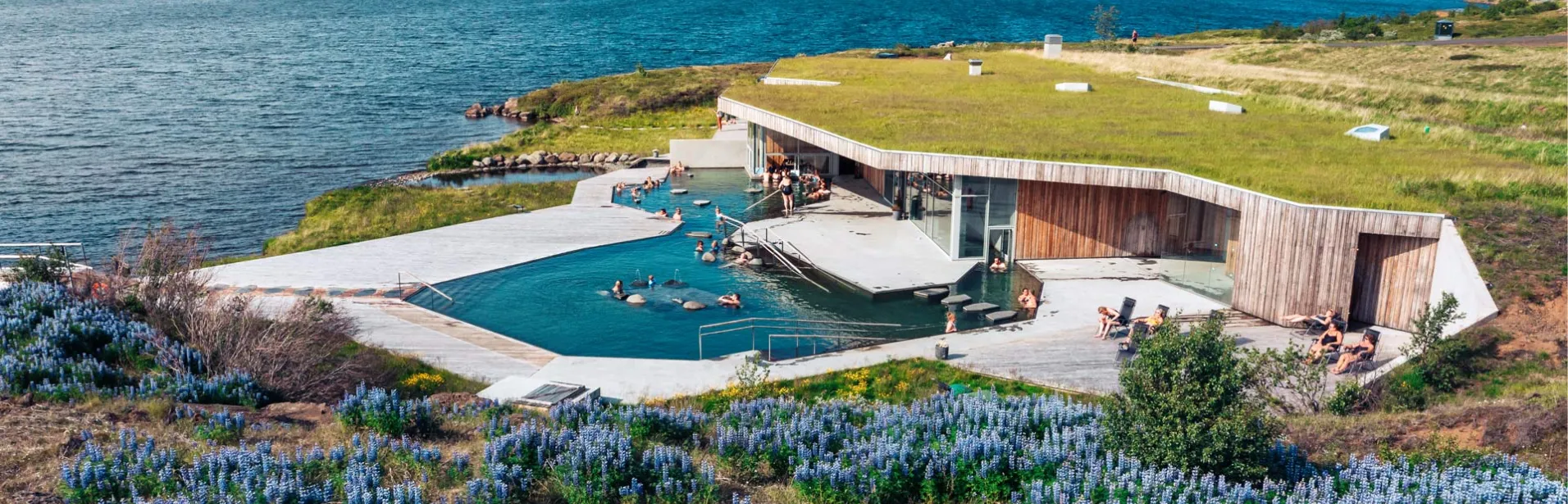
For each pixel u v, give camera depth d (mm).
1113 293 31906
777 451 17359
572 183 49344
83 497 14516
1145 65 65688
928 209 38469
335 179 55375
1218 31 106375
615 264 35375
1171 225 35094
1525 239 28000
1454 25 91500
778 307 30859
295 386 22531
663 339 28047
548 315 30016
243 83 96688
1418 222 27219
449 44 134750
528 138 63000
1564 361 23469
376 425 17984
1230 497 15523
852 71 60906
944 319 29906
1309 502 15695
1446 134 39844
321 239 39844
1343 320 27984
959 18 176000
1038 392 23922
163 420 18094
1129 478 16047
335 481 15375
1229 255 30906
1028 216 34906
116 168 58125
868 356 26562
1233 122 41625
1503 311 25406
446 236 38906
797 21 169375
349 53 123812
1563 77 59625
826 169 49906
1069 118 42250
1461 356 24219
